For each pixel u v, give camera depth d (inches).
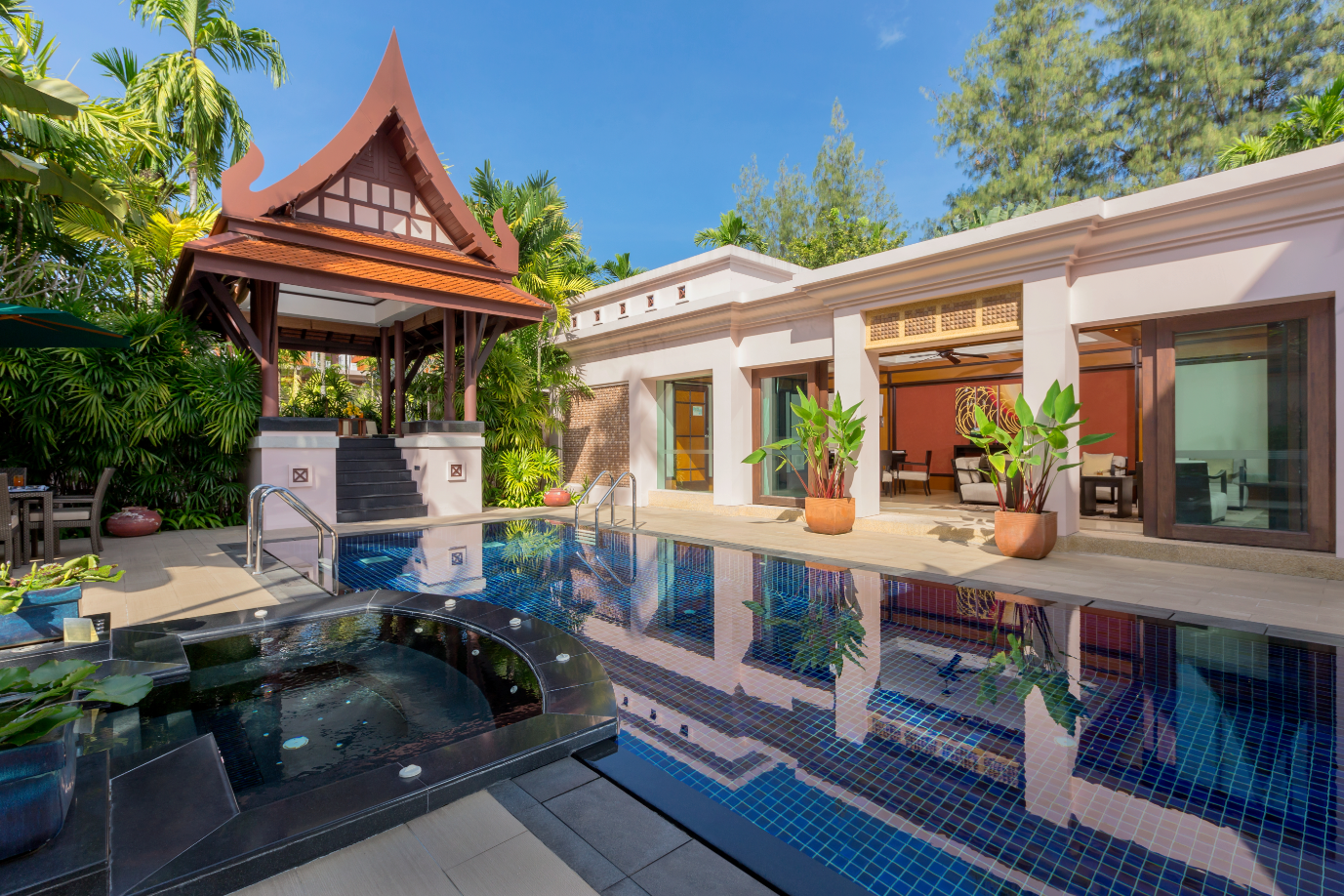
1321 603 175.8
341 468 398.9
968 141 892.6
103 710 112.7
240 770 91.4
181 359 350.6
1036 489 251.6
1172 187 226.4
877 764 88.7
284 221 358.6
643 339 464.1
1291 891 62.3
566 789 82.7
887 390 539.8
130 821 71.4
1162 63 754.8
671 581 215.3
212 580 211.2
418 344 540.1
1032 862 66.9
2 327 217.2
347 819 71.2
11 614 132.1
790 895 61.0
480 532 334.6
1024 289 265.7
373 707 114.5
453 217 415.8
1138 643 143.3
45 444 313.7
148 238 407.2
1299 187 204.1
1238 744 94.8
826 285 332.8
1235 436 233.0
